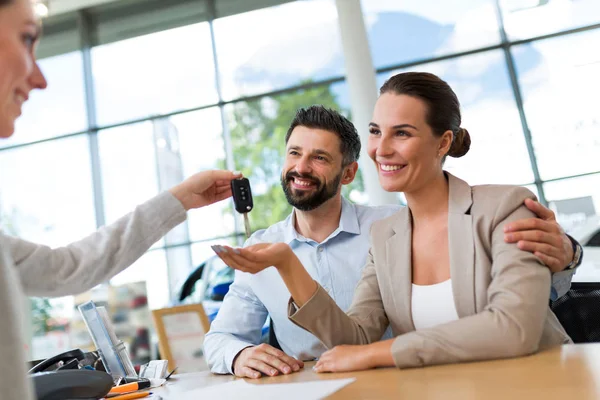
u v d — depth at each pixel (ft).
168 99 22.33
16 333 1.18
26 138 23.09
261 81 22.00
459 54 20.16
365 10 21.40
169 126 22.24
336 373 2.84
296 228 5.30
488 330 2.59
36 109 23.06
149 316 6.11
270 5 22.20
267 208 22.03
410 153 3.46
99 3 22.43
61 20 23.13
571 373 1.94
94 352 4.09
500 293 2.79
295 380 2.80
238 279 4.97
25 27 1.56
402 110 3.47
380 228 3.81
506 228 3.02
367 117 17.75
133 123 22.41
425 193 3.60
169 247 21.09
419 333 2.72
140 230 3.00
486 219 3.25
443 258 3.48
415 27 20.97
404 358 2.64
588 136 19.01
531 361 2.36
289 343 4.85
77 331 6.20
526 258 2.89
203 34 22.39
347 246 5.05
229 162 21.84
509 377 2.03
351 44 18.22
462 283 3.22
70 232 22.56
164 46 22.54
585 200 18.76
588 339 4.44
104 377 2.56
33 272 2.68
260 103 22.00
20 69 1.55
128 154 22.35
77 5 22.40
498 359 2.56
